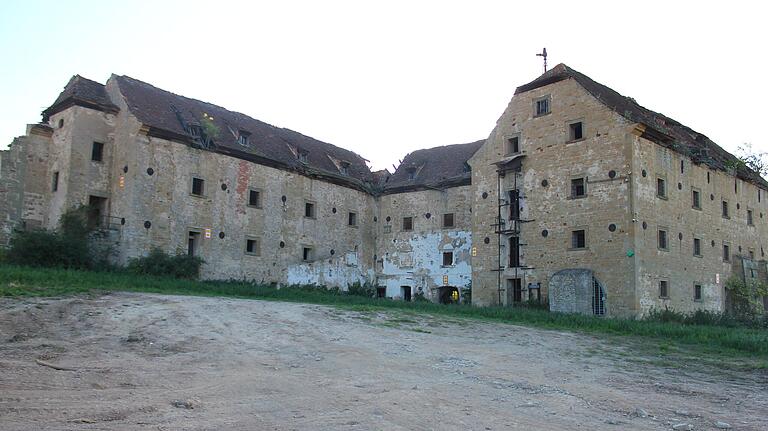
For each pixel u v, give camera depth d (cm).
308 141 4241
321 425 742
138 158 2950
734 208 3719
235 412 786
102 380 928
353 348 1376
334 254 3909
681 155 3225
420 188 3984
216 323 1606
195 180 3198
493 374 1166
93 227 2884
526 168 3216
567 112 3088
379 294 4109
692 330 2078
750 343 1691
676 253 3056
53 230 2872
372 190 4216
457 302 3684
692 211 3256
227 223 3306
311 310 2066
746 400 1014
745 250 3772
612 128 2898
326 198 3912
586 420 826
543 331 1994
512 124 3322
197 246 3166
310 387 959
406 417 797
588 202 2934
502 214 3281
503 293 3212
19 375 921
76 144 2975
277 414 786
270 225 3538
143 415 748
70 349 1169
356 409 830
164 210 3023
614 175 2861
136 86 3269
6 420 694
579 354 1529
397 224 4091
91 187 3009
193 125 3216
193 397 853
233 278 3300
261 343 1377
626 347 1695
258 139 3700
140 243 2912
